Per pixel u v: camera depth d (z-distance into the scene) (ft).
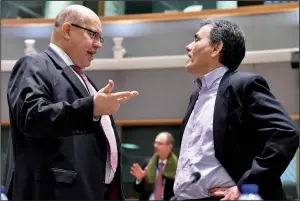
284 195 4.94
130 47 18.43
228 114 5.15
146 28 18.24
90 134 5.04
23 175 4.80
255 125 5.01
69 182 4.74
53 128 4.46
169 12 18.02
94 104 4.47
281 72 16.11
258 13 16.85
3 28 17.81
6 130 15.28
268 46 16.58
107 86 4.55
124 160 17.28
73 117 4.45
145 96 17.69
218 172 5.07
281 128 4.82
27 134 4.60
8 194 4.91
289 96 15.88
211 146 5.14
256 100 5.04
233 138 5.08
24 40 17.79
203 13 17.43
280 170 4.75
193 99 5.85
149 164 11.20
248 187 4.69
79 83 5.22
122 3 18.31
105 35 18.37
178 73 17.54
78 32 5.51
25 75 4.87
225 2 17.33
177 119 17.24
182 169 5.30
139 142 17.47
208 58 5.62
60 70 5.22
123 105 17.71
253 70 16.43
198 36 5.75
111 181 5.44
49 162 4.77
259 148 5.03
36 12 18.04
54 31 5.63
